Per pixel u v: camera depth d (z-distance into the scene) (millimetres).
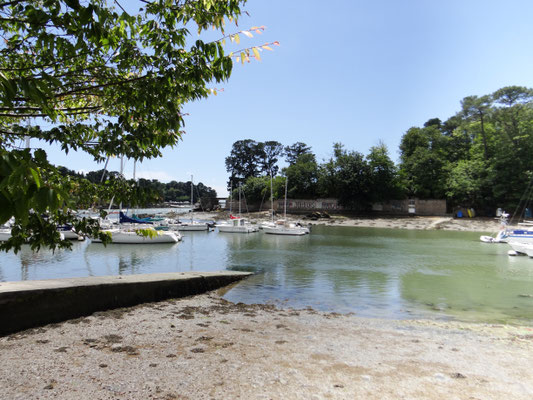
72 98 4422
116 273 17844
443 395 5090
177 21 3820
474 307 11820
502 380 5738
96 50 3602
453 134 68000
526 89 50188
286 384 5289
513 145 50469
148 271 18500
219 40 3729
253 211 76250
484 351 7328
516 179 50125
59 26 2832
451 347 7574
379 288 14633
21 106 3727
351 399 4867
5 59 3492
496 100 52469
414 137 68312
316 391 5082
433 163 59125
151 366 5762
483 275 17656
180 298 11945
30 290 7926
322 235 40281
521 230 29797
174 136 4539
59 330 7672
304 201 68875
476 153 58250
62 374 5297
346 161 62562
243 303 11805
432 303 12336
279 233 41406
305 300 12586
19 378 5105
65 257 22844
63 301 8578
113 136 3963
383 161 59969
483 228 45531
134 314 9328
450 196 56500
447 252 26297
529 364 6566
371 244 31562
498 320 10312
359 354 6914
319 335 8273
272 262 21531
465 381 5641
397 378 5695
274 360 6332
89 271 18344
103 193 4449
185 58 3846
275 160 99250
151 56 3748
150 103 3787
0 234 26094
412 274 17828
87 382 5055
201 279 13250
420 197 61156
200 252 26125
